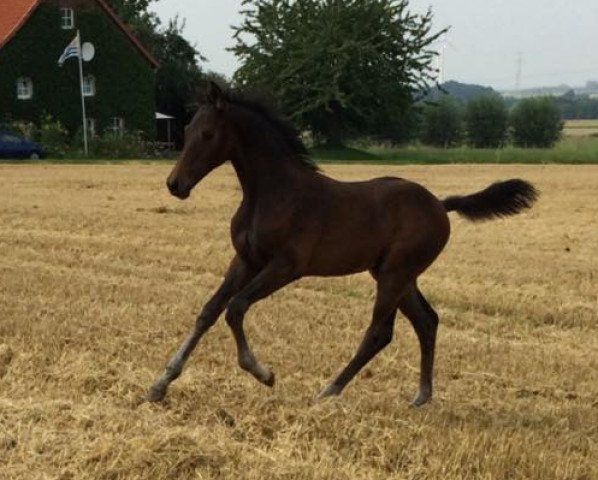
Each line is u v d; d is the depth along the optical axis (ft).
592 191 84.12
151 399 21.48
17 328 28.73
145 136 176.55
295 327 30.37
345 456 18.71
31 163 128.36
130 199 73.10
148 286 37.04
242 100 21.59
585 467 18.71
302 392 23.44
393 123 171.53
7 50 160.45
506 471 18.29
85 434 19.10
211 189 82.28
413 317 23.73
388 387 24.63
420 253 23.00
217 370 24.93
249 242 21.61
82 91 156.87
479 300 36.01
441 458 18.57
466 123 217.97
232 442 18.92
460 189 84.48
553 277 41.27
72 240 50.11
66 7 165.58
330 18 160.56
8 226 56.24
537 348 29.35
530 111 215.31
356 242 22.13
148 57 174.91
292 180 21.63
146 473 17.21
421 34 167.73
